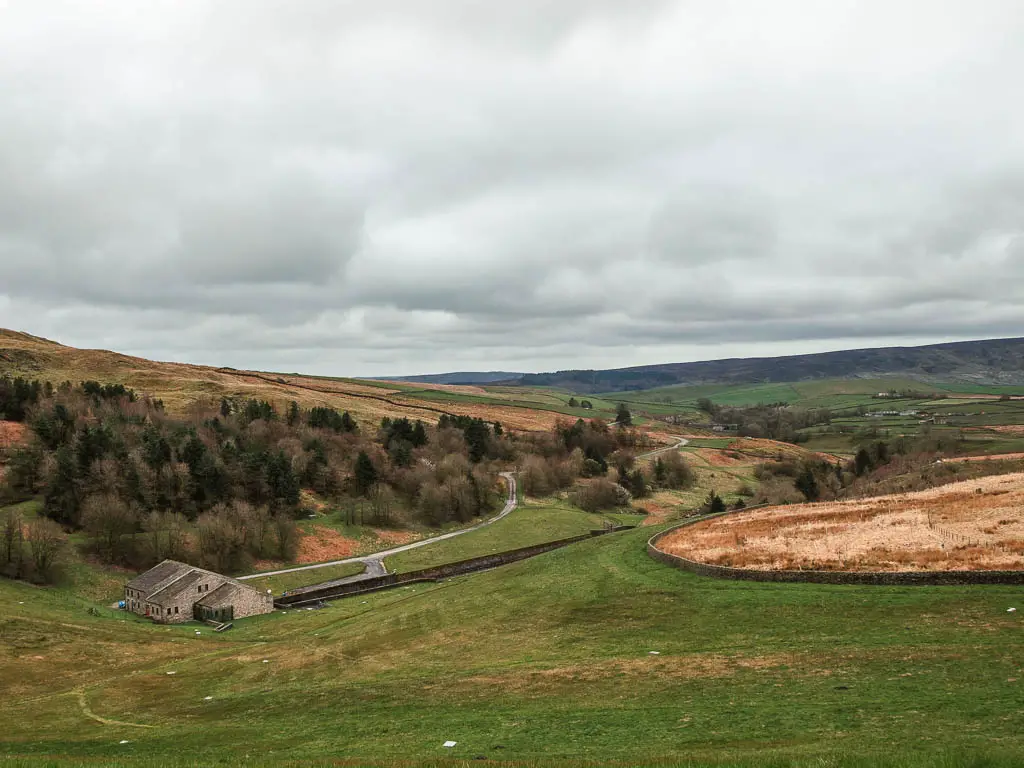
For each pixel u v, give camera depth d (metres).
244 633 100.12
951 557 62.34
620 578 75.94
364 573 144.25
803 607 56.66
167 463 160.88
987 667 38.81
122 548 135.50
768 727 34.12
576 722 38.94
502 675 51.12
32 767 32.38
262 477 170.50
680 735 34.62
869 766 23.38
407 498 196.62
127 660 81.94
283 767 32.72
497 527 182.50
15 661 79.38
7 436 180.00
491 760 32.88
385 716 45.47
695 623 57.72
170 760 36.22
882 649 44.81
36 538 118.81
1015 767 22.09
